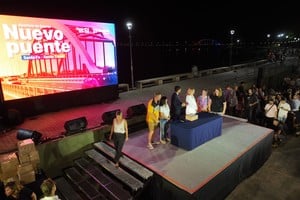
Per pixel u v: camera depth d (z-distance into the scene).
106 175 6.75
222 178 6.27
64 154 7.56
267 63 30.34
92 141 8.11
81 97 11.12
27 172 6.25
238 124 9.41
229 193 6.77
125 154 7.12
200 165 6.44
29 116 9.72
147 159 6.81
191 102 7.86
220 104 9.12
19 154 6.21
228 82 17.67
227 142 7.80
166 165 6.46
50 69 9.88
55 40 9.78
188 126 7.28
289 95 11.94
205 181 5.74
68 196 6.39
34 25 9.16
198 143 7.50
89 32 10.77
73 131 7.86
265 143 8.26
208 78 19.83
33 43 9.24
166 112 7.56
